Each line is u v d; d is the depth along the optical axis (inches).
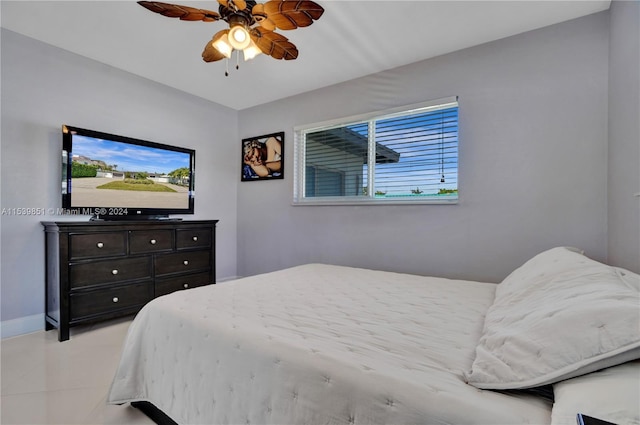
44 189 99.7
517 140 91.7
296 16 64.4
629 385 22.7
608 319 27.0
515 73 92.2
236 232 163.5
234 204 162.6
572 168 84.4
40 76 98.5
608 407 21.6
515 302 45.2
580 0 76.9
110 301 100.8
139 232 108.8
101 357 81.2
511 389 28.9
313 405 34.0
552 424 22.9
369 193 121.4
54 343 89.4
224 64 112.6
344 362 35.0
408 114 112.7
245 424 39.9
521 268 64.5
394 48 100.2
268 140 150.7
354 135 126.6
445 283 78.0
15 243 94.3
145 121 125.6
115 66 115.3
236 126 163.5
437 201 104.2
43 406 60.6
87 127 109.0
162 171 127.4
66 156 100.0
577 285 38.5
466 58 99.9
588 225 82.4
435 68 105.4
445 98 102.8
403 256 111.5
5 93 92.2
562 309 31.9
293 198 141.9
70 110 105.0
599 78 81.0
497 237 94.7
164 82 129.3
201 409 45.5
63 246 90.6
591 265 44.9
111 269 101.1
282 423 36.1
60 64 102.6
